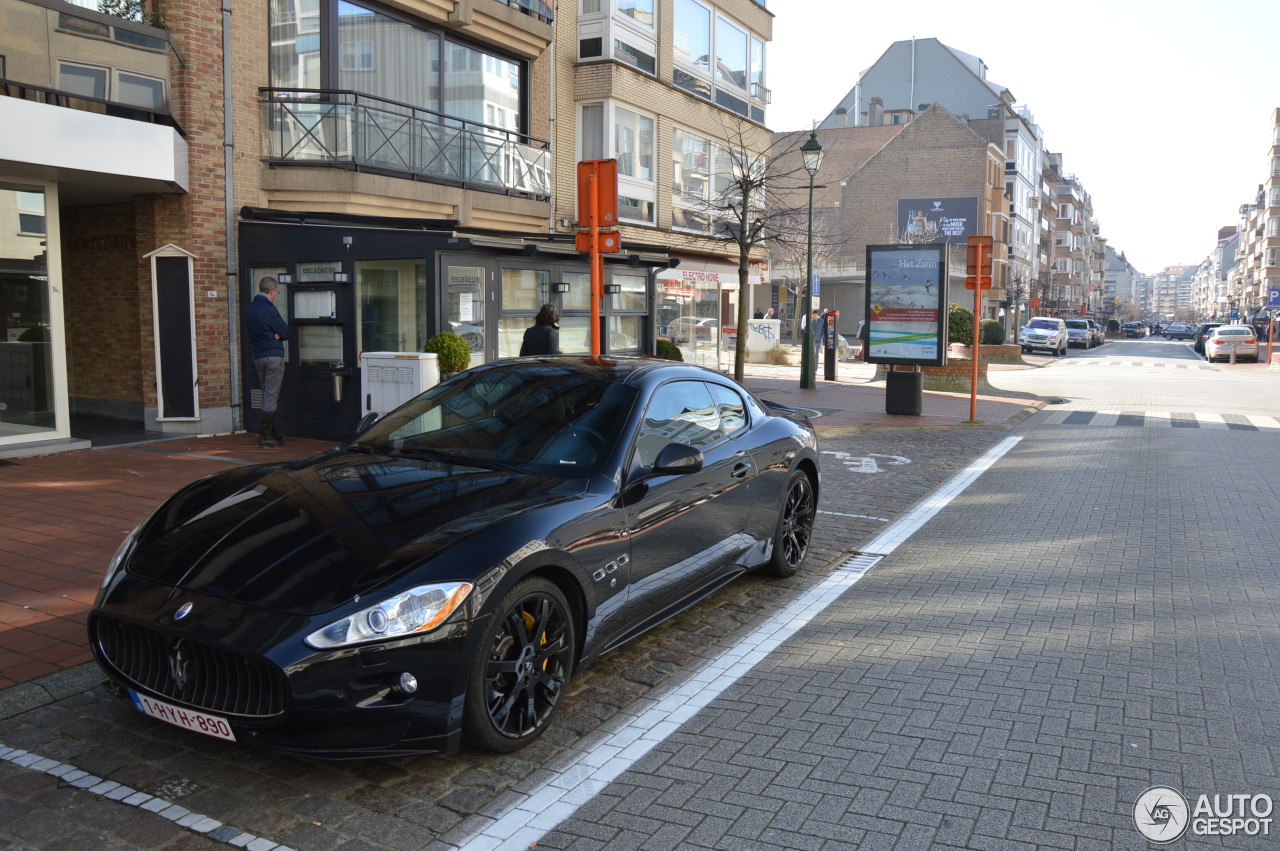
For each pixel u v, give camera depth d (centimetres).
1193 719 401
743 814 322
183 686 330
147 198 1122
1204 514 834
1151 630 519
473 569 342
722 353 3041
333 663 312
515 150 1590
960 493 930
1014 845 304
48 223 1005
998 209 6078
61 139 917
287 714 310
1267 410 1767
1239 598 580
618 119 1908
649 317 1488
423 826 312
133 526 688
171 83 1090
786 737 383
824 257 4609
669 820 318
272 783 338
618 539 414
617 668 459
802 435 624
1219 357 3859
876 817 321
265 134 1191
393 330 1100
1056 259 10262
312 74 1253
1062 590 597
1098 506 868
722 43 2348
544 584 369
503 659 354
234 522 378
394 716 322
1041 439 1341
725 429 545
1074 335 5478
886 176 5775
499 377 510
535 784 342
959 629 520
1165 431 1443
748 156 2494
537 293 1241
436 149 1403
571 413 464
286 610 321
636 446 446
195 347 1124
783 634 511
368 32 1341
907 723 396
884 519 809
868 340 1590
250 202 1180
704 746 374
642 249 1502
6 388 969
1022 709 411
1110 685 439
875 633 513
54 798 325
